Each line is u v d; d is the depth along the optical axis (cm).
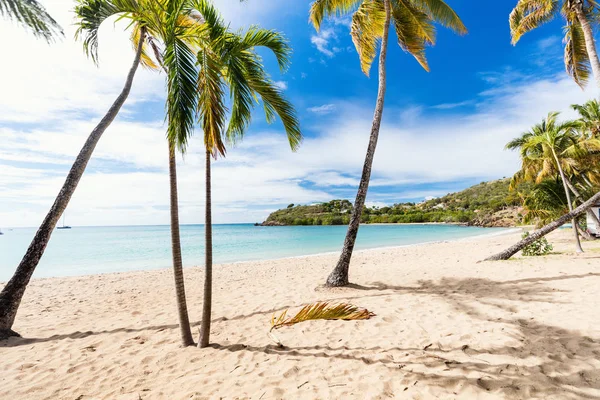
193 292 741
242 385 283
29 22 263
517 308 439
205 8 357
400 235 3647
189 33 355
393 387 261
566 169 1224
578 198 1178
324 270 1019
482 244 1709
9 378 321
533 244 944
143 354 373
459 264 904
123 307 624
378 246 2298
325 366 310
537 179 1340
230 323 476
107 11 375
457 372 276
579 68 978
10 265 1684
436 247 1733
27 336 456
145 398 271
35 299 711
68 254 2116
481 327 379
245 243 2908
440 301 510
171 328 470
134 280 960
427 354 318
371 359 318
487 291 552
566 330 342
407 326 406
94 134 481
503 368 275
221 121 339
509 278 639
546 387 240
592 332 329
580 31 931
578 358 279
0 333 439
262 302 592
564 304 436
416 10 795
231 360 340
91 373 328
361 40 852
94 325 504
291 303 566
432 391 250
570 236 1582
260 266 1219
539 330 351
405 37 843
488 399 232
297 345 371
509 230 3569
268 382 285
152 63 577
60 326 503
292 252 2083
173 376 312
